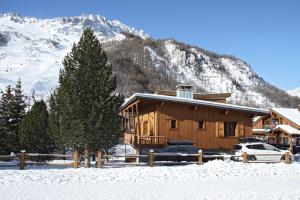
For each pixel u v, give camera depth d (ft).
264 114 124.26
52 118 99.04
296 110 181.78
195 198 52.03
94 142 83.41
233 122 123.85
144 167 81.00
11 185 59.62
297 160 110.42
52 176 67.46
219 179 71.00
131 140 119.44
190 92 149.89
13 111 125.90
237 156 93.20
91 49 86.28
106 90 84.53
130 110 138.72
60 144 95.35
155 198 51.83
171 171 76.23
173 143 109.29
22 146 108.88
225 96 165.58
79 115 82.02
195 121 119.85
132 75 579.48
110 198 51.37
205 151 117.91
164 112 117.70
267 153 99.40
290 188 61.46
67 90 84.58
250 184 65.46
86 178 67.21
